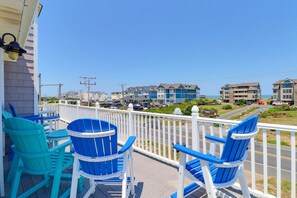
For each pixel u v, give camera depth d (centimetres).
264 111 3328
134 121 438
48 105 1064
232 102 6506
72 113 862
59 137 273
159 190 247
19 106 484
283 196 339
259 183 403
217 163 153
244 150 168
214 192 157
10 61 475
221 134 253
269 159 714
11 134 193
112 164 187
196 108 280
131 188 233
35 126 186
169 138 342
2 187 228
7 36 327
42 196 225
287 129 186
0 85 240
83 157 177
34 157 192
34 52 512
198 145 280
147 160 364
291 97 5019
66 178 253
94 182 227
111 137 179
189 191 217
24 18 256
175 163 330
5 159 363
